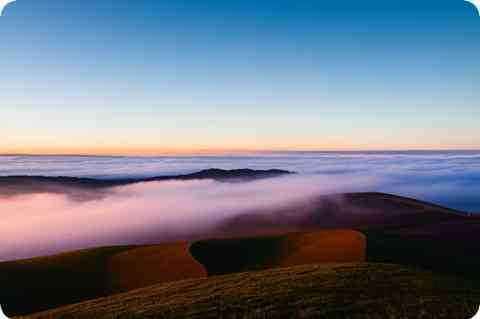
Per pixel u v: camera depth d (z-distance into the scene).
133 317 13.02
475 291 14.57
